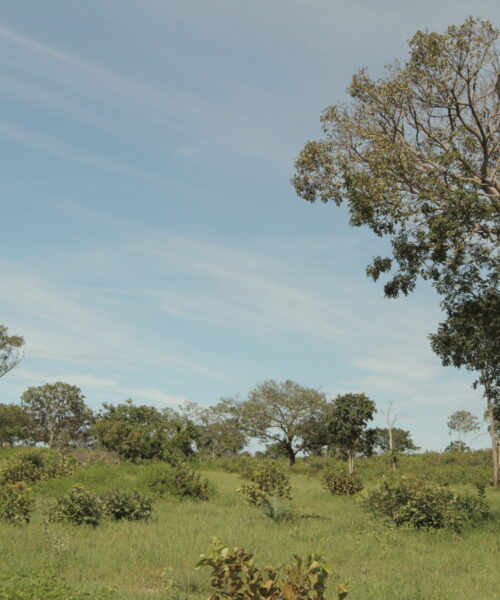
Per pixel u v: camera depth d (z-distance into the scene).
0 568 8.39
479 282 17.05
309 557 5.12
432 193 15.26
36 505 15.90
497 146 16.53
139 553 10.21
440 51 16.00
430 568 10.45
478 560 11.52
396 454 43.78
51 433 66.25
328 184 18.27
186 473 21.05
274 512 15.81
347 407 39.88
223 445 54.81
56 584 7.25
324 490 25.59
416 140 17.42
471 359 18.67
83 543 11.04
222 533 12.62
